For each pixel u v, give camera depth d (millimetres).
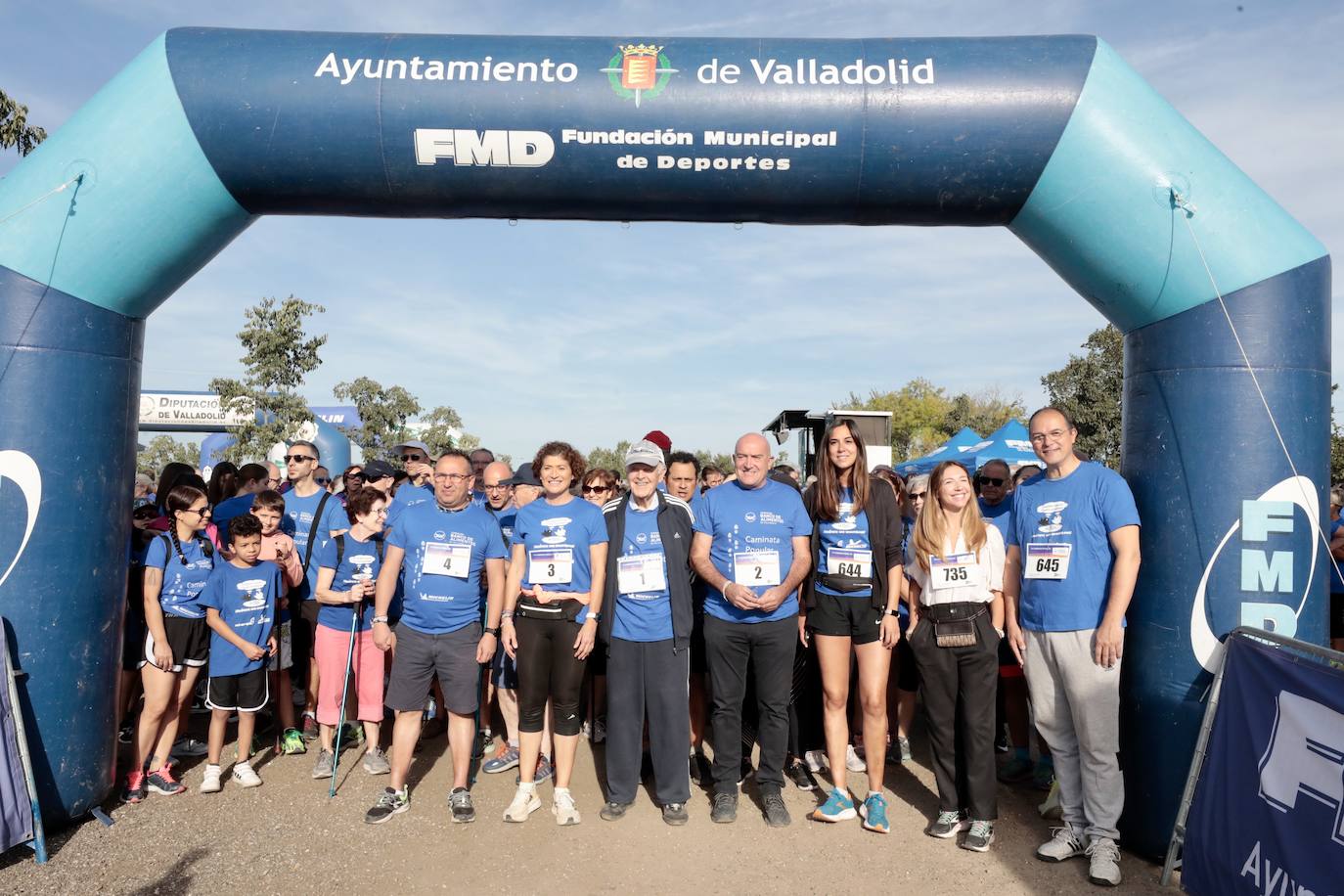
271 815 4152
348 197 4031
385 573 4191
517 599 4207
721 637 4129
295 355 19656
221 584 4457
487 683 5270
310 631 5328
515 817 4086
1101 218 3785
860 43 3938
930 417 51344
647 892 3418
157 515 4996
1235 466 3639
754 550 4086
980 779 3842
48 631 3775
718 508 4176
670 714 4098
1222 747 3328
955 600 3889
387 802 4117
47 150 3869
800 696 4699
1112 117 3734
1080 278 4023
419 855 3729
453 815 4113
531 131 3832
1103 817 3607
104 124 3830
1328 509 3725
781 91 3799
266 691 4609
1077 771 3795
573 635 4121
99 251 3855
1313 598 3627
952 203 3971
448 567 4125
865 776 4828
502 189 3973
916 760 5129
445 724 5590
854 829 4051
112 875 3502
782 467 6070
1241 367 3658
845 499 4160
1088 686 3633
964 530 3910
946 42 3934
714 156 3848
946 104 3768
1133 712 3795
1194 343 3721
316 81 3814
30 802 3615
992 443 11047
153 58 3889
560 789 4133
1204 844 3299
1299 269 3695
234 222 4137
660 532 4172
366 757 4781
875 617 4086
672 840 3906
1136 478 3906
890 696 5848
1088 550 3688
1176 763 3639
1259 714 3137
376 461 5453
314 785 4562
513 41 3943
